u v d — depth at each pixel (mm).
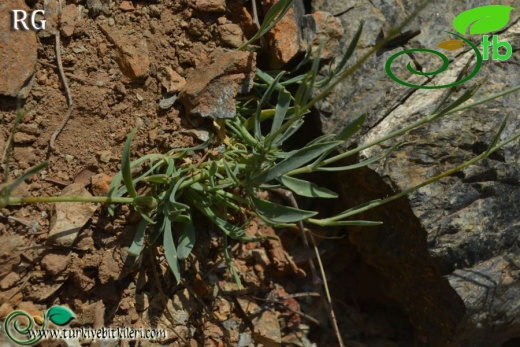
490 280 595
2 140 566
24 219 559
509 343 657
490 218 602
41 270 556
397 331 661
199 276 605
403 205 604
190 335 597
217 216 592
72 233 557
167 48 608
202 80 599
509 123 610
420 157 606
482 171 604
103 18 601
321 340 646
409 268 625
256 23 622
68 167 575
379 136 615
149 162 586
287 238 649
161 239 592
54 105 579
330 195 570
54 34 588
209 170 566
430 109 616
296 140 655
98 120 586
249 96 621
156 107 597
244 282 627
